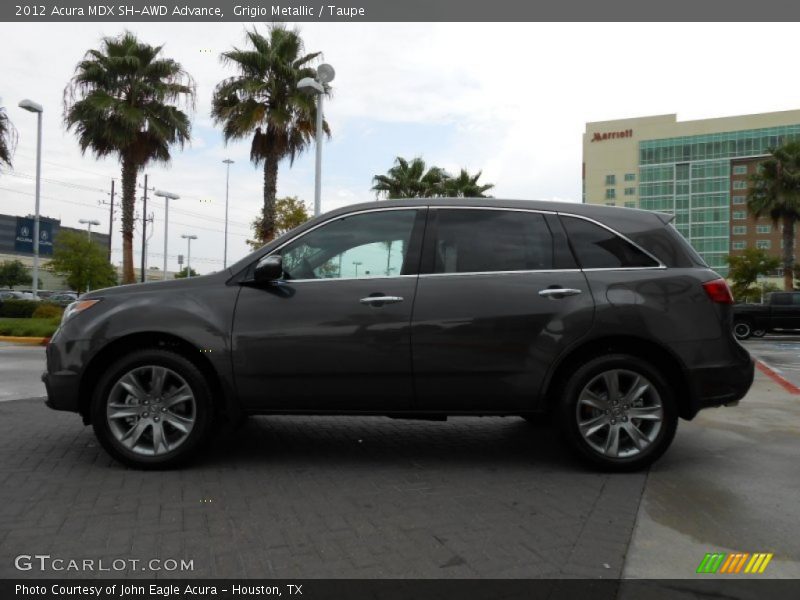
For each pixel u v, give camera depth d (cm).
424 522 355
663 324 440
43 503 382
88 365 448
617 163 11731
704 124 11019
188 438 446
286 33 2180
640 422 451
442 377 443
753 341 2255
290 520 357
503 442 548
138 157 2442
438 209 471
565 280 448
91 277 3331
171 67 2459
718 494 408
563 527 349
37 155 2702
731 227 10750
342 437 564
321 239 468
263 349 443
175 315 446
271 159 2198
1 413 674
